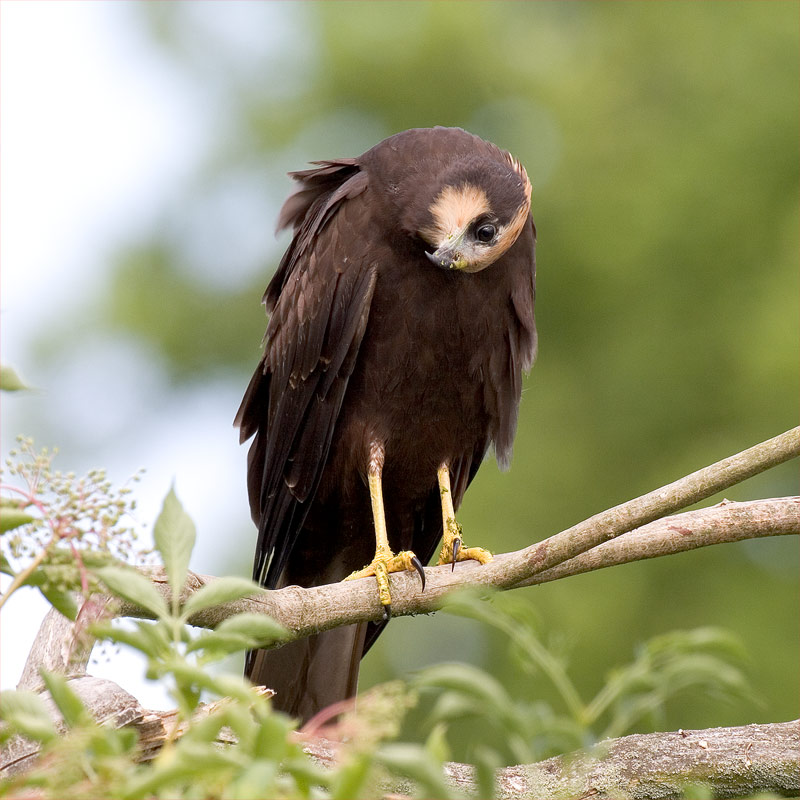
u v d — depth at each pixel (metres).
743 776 5.52
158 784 2.88
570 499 16.25
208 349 19.41
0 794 3.13
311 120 19.69
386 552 6.86
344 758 3.01
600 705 3.44
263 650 7.26
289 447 7.85
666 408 16.69
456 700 3.20
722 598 14.70
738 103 18.20
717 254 17.34
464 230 7.33
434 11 19.30
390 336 7.58
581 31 19.69
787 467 15.19
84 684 4.76
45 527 3.54
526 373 8.16
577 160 18.31
